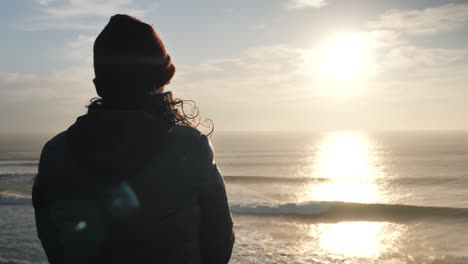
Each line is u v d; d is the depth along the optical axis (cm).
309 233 2228
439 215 2795
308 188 4591
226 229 129
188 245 121
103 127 120
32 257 1644
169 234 118
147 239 117
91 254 119
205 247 129
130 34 124
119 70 123
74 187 120
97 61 125
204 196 125
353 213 2842
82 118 127
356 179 5588
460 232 2302
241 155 11731
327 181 5312
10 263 1562
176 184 120
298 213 2825
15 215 2636
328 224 2517
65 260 124
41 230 129
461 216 2753
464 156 11212
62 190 122
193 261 122
